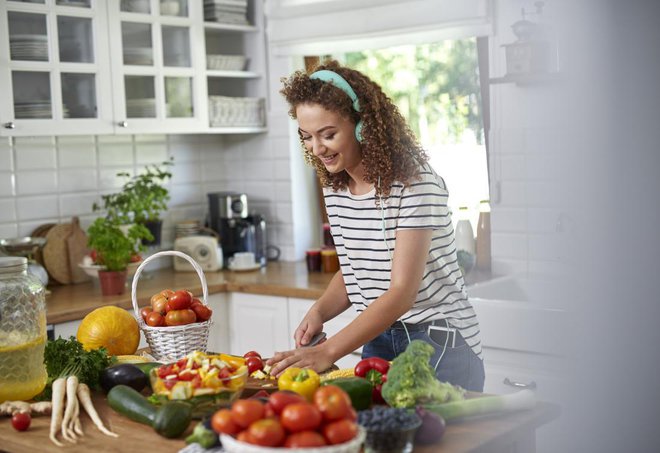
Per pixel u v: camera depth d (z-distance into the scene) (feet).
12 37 12.29
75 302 12.55
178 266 15.08
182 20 14.26
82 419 7.32
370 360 7.36
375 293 8.71
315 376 6.88
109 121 13.35
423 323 8.61
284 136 15.57
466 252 12.93
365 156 8.06
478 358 8.82
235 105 15.14
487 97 13.39
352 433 5.82
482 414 6.88
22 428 7.09
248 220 15.29
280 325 13.62
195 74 14.48
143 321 9.18
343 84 7.98
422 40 13.43
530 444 7.06
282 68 15.35
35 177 13.85
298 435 5.76
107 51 13.26
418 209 8.05
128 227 14.02
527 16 12.39
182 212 15.89
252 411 5.88
